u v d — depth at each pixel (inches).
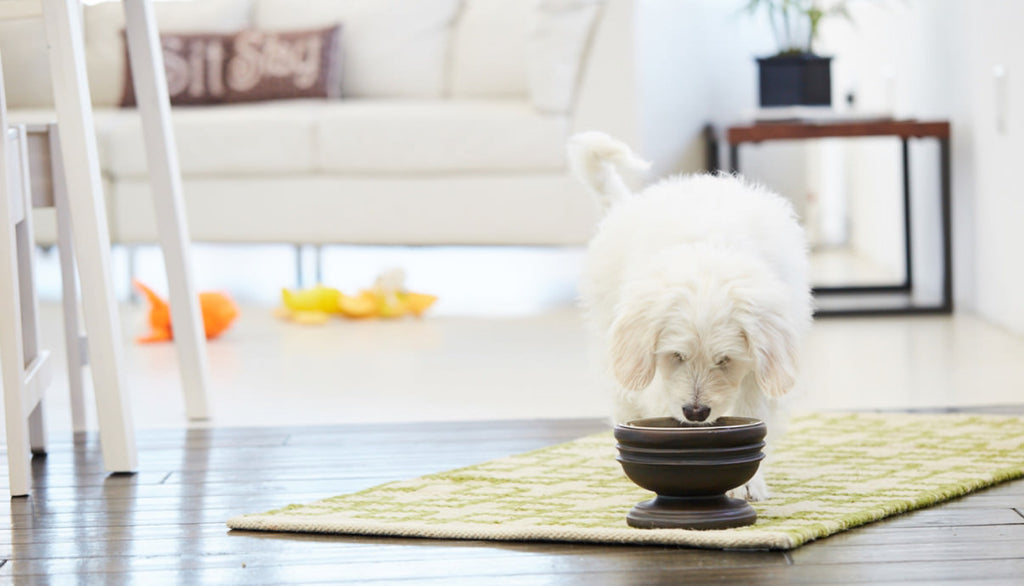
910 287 176.4
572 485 78.4
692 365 65.7
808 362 127.3
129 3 99.0
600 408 106.9
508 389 117.0
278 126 173.9
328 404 111.5
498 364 130.8
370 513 72.0
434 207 171.2
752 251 70.4
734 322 64.6
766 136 159.2
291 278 207.9
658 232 71.6
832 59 166.6
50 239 183.0
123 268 214.4
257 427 101.6
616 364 66.7
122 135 178.4
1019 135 138.4
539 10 168.4
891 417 98.3
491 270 211.3
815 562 61.5
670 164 187.6
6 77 177.2
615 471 82.0
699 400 65.4
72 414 102.8
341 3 205.8
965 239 161.3
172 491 80.5
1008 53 141.1
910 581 58.4
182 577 62.4
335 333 155.3
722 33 191.0
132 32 99.5
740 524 66.6
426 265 218.8
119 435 85.7
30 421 93.0
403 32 202.7
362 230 173.5
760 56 168.1
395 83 202.1
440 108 174.7
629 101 167.8
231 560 64.9
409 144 170.7
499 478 80.6
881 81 204.4
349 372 128.0
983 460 82.3
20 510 76.7
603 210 87.3
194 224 177.5
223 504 76.8
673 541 64.2
